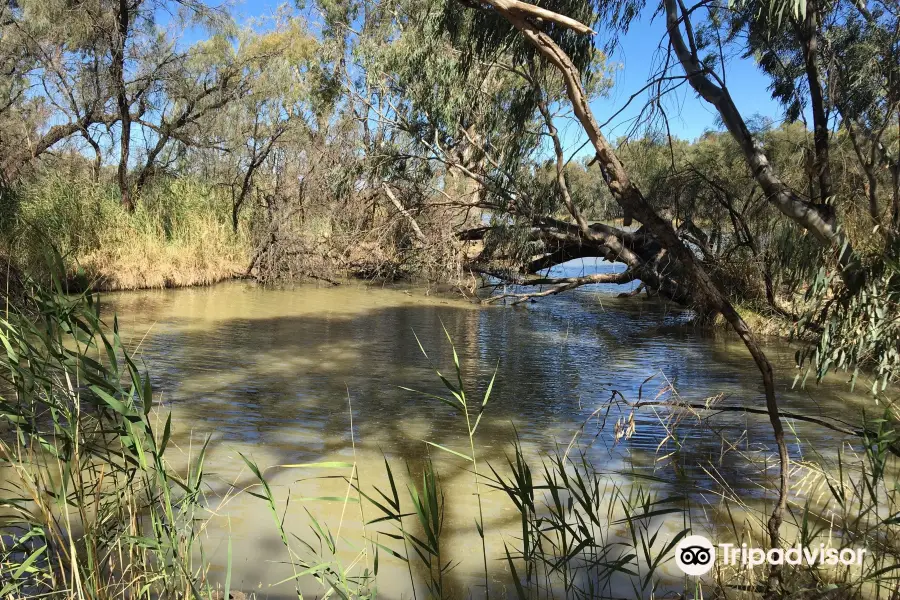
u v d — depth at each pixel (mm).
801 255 5152
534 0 6863
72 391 2812
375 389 6695
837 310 3943
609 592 3059
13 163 15836
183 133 17203
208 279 14945
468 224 15031
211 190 16953
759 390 6891
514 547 3498
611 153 3357
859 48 6102
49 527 2568
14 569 2670
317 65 17750
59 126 16891
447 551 3463
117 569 2916
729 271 10742
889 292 3633
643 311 13312
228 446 4859
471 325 11133
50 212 12945
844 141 6660
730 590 3004
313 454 4773
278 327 10156
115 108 16172
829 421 5770
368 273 17062
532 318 12141
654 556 3422
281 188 16328
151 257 14062
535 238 12188
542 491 4230
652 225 3342
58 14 14438
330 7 18078
